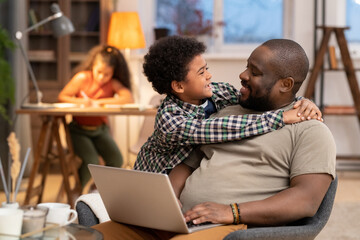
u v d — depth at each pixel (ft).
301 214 5.98
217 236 5.89
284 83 6.58
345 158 20.16
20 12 18.79
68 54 20.74
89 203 7.09
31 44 20.74
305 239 5.96
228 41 22.29
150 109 15.17
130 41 19.31
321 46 20.16
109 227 6.64
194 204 6.48
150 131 16.70
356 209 14.96
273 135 6.38
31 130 20.26
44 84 20.66
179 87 6.96
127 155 19.30
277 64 6.51
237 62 21.04
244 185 6.36
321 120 6.41
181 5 22.21
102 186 6.43
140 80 21.15
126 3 21.30
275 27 22.08
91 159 15.44
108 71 15.90
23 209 5.42
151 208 6.07
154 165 7.14
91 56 16.29
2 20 18.65
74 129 15.44
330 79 21.07
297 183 6.10
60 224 5.60
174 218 5.92
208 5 22.20
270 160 6.35
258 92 6.62
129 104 15.84
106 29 20.74
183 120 6.75
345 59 20.07
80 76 16.11
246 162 6.43
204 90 6.97
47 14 20.74
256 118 6.45
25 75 18.95
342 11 21.50
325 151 6.12
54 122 14.79
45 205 5.96
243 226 6.11
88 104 15.61
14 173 5.83
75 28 20.83
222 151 6.64
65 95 15.97
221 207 6.14
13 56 18.51
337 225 13.33
